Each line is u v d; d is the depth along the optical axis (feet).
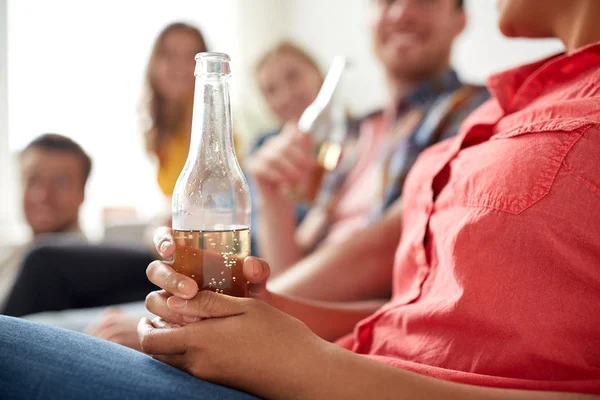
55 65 11.52
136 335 3.26
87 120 11.87
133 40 12.34
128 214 11.05
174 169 9.33
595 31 2.42
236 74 13.62
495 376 1.98
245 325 1.87
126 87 12.23
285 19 13.08
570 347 1.90
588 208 1.90
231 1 13.56
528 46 6.68
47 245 6.11
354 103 10.67
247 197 2.18
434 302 2.26
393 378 1.80
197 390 1.78
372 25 5.97
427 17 5.60
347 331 3.13
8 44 10.90
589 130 1.97
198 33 9.39
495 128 2.56
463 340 2.11
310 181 5.39
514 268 1.99
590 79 2.27
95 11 11.93
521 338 1.96
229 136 2.17
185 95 9.34
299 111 8.41
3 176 10.57
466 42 7.51
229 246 2.06
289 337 1.86
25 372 1.74
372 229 4.04
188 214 2.08
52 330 1.97
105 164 12.07
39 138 8.32
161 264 2.03
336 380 1.79
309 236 5.92
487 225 2.07
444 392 1.78
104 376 1.76
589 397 1.78
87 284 6.19
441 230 2.39
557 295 1.92
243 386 1.86
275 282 4.13
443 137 4.81
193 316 1.95
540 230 1.95
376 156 5.67
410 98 5.58
